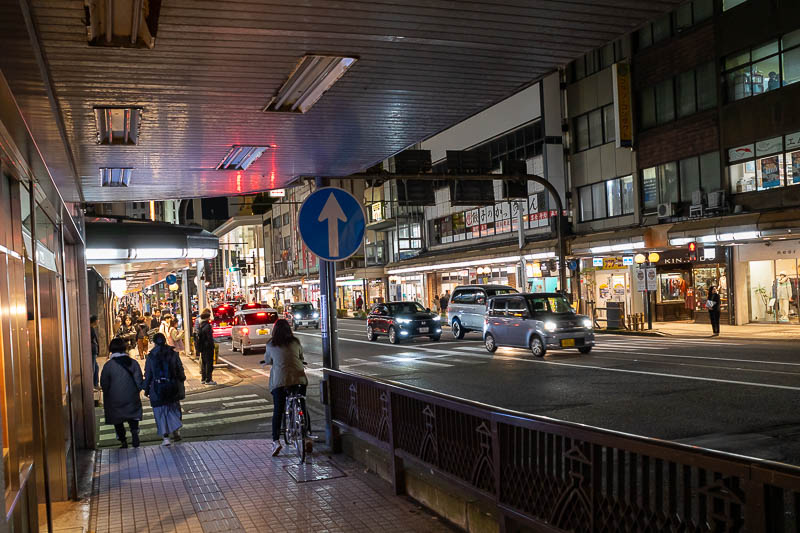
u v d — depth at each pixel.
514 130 36.88
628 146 29.33
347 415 7.87
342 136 7.71
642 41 29.34
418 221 49.81
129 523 5.68
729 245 26.31
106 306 27.34
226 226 106.06
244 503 6.13
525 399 11.72
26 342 4.59
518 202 33.97
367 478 6.89
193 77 5.42
